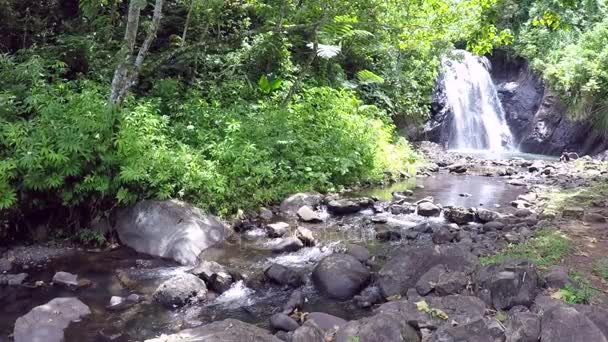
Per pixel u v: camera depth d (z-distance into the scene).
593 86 16.30
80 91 9.01
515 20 20.31
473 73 19.81
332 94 12.34
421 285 4.95
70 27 11.20
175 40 11.69
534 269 4.67
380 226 7.73
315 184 9.63
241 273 5.82
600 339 3.75
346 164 10.23
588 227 6.81
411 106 16.61
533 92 19.02
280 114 10.24
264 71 12.64
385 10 12.61
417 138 17.30
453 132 18.67
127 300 5.19
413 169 12.61
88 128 6.81
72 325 4.65
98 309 5.00
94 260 6.34
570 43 18.73
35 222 6.93
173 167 7.31
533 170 13.22
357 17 11.43
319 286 5.45
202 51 11.65
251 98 11.79
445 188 10.93
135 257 6.46
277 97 11.84
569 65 17.09
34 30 10.77
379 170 11.42
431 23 14.23
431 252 5.41
